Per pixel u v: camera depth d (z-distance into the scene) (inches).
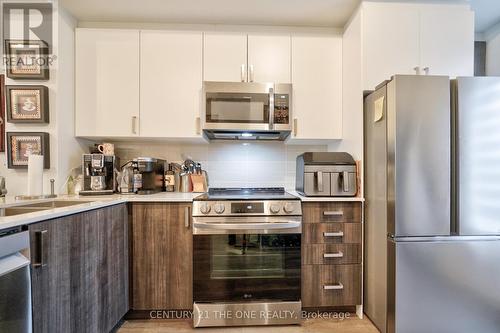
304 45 85.0
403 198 59.5
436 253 59.8
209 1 74.8
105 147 85.0
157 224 70.5
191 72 83.0
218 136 92.2
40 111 72.9
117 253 64.5
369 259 71.8
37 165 66.1
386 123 62.9
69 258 47.5
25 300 37.8
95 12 79.4
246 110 80.3
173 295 70.8
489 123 59.9
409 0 74.4
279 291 70.0
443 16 75.1
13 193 73.4
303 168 76.2
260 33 84.5
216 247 69.1
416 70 73.9
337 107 85.9
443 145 59.6
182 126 83.3
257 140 97.2
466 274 60.1
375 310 68.7
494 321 60.5
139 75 82.5
